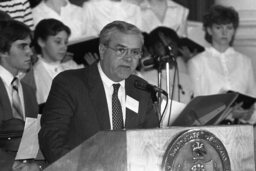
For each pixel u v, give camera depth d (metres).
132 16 10.76
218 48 10.65
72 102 5.81
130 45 5.68
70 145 5.77
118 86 6.00
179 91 9.36
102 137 4.52
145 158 4.47
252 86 10.84
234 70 10.62
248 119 9.48
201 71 10.38
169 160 4.53
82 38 9.44
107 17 10.54
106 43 5.76
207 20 10.63
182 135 4.57
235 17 10.57
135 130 4.45
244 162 4.92
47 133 5.55
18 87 7.32
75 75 5.99
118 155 4.43
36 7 10.13
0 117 6.94
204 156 4.67
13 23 7.35
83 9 10.50
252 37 11.84
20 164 6.21
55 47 8.91
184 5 13.65
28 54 7.34
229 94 6.34
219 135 4.81
